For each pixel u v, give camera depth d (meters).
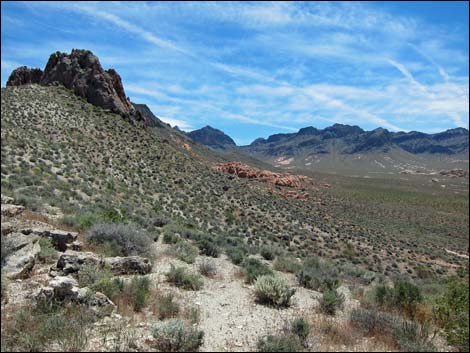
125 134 54.28
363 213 77.94
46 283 9.41
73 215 18.77
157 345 7.21
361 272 22.81
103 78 60.38
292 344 7.48
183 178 50.41
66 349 6.48
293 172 171.00
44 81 60.25
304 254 31.31
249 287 13.17
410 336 8.50
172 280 12.26
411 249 49.16
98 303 8.55
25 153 34.00
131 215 25.00
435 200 122.88
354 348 7.92
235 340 7.96
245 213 45.66
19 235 11.30
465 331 8.63
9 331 6.77
